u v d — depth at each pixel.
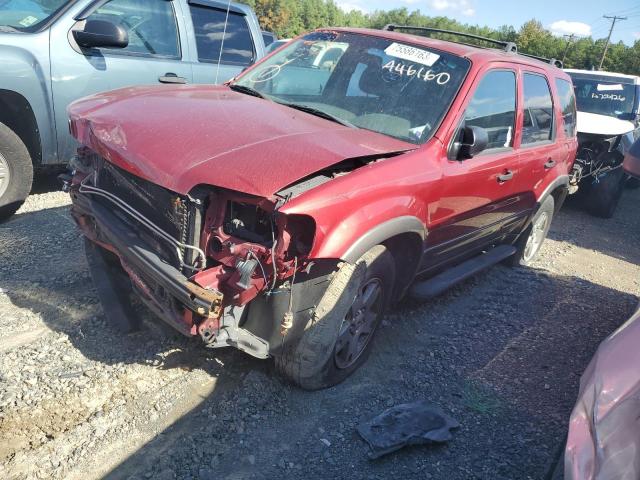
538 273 6.16
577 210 10.02
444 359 4.07
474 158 4.11
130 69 6.00
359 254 3.03
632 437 1.93
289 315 2.96
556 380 4.01
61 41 5.50
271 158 2.83
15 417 2.89
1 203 5.18
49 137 5.59
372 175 3.14
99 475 2.64
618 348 2.30
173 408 3.11
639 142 4.84
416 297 4.19
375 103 4.01
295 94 4.27
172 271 2.82
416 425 3.18
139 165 2.90
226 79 6.97
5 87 5.16
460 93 3.97
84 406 3.03
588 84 11.04
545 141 5.44
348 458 2.95
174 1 6.46
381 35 4.50
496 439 3.27
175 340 3.68
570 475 2.09
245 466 2.81
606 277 6.59
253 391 3.31
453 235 4.21
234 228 2.79
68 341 3.55
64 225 5.33
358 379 3.64
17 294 4.03
